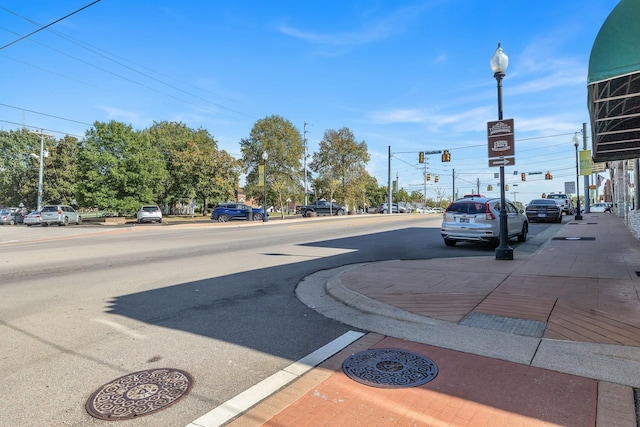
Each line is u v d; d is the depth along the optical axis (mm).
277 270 9172
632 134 7539
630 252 10062
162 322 5312
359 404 3096
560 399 3102
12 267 10055
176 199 57875
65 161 53812
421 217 35719
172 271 9164
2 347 4441
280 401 3182
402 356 4020
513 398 3129
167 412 3045
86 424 2906
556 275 7395
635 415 2859
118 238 18672
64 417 2998
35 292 7168
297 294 6867
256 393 3324
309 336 4715
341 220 31469
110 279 8289
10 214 40656
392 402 3111
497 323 4824
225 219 36406
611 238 13391
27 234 23469
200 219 44938
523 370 3629
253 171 51656
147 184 41344
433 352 4109
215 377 3629
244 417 2961
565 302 5527
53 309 6000
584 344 4105
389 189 53000
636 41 4578
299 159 51375
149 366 3895
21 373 3766
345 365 3836
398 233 18812
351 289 6629
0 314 5754
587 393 3186
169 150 51844
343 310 5820
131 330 4984
